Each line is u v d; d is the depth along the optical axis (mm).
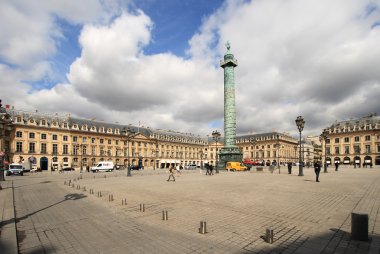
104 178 34375
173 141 122375
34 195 17859
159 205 13312
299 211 11586
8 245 7402
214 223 9742
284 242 7652
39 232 8938
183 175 40094
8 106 81438
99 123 100500
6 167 58969
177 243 7660
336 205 12820
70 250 7273
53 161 84312
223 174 41625
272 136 131125
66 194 18109
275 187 20594
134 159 105000
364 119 104688
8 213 11594
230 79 61125
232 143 60562
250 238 8023
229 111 60625
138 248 7312
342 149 107812
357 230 7695
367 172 43656
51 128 85000
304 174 38312
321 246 7266
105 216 11070
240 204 13281
